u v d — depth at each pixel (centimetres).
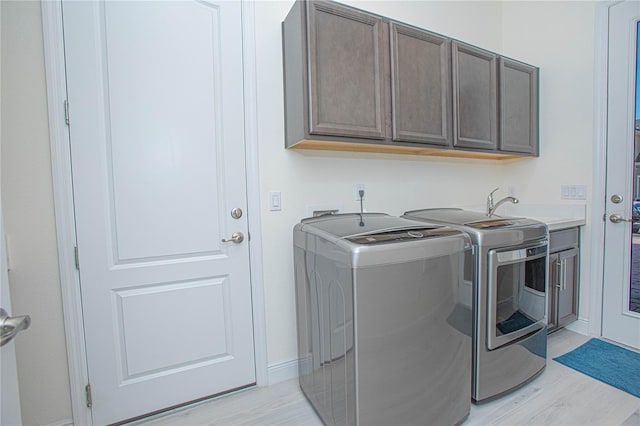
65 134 133
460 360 138
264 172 173
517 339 161
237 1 164
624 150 207
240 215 168
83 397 138
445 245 129
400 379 122
